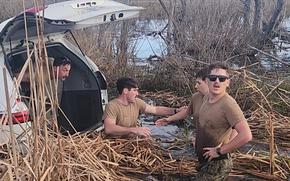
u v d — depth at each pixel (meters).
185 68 9.64
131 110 5.63
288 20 23.62
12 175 3.30
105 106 5.79
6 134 3.78
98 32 10.52
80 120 5.98
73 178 3.84
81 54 6.10
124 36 10.41
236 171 5.20
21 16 4.67
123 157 5.21
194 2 13.68
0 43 4.83
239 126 4.26
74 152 4.41
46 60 3.52
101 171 4.20
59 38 5.82
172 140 6.35
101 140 5.29
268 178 5.09
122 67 10.02
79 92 6.04
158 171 5.16
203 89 4.80
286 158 5.45
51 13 5.25
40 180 3.33
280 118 7.09
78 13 5.35
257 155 5.56
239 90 7.87
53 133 3.80
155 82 9.51
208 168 4.47
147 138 5.64
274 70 11.11
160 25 17.09
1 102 4.46
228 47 11.95
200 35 10.87
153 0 20.39
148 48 13.50
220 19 12.64
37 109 3.42
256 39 14.62
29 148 3.52
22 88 5.17
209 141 4.48
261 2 15.75
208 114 4.45
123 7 5.64
